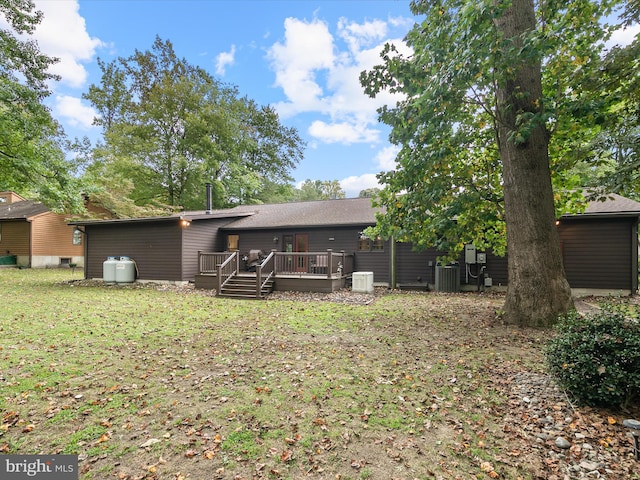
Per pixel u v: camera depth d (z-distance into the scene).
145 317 7.11
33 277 15.30
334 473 2.25
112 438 2.65
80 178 15.09
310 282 10.86
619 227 9.99
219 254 12.13
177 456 2.44
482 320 6.52
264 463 2.36
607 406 2.95
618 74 5.16
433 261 12.27
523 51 4.63
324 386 3.60
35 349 4.82
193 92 23.80
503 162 6.34
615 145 6.05
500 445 2.55
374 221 12.54
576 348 3.06
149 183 23.20
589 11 5.15
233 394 3.42
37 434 2.70
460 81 5.00
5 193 25.59
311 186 42.69
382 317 7.06
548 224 5.88
